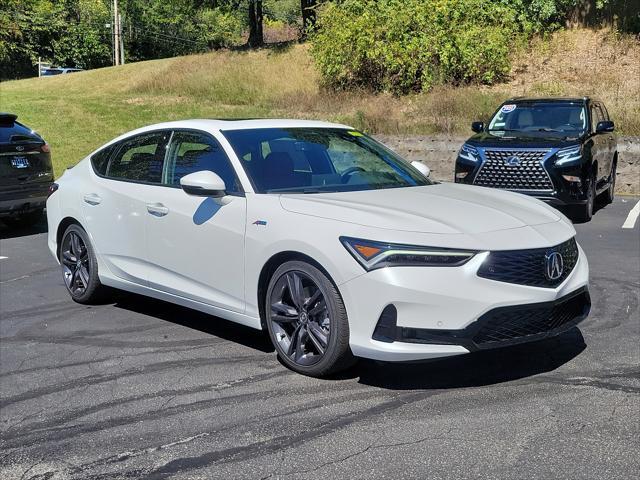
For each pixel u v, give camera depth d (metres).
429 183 5.59
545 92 19.27
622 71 20.34
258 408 4.12
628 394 4.20
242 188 4.95
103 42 62.56
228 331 5.64
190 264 5.25
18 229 10.83
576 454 3.46
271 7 49.47
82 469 3.47
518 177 10.45
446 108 18.28
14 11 55.91
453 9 20.67
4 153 9.61
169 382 4.58
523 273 4.19
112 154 6.24
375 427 3.82
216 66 27.00
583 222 10.65
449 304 4.00
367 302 4.11
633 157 14.08
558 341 5.17
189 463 3.49
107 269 6.11
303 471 3.37
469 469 3.34
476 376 4.52
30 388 4.55
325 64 21.75
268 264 4.69
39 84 30.14
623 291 6.59
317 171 5.27
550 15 22.56
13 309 6.40
